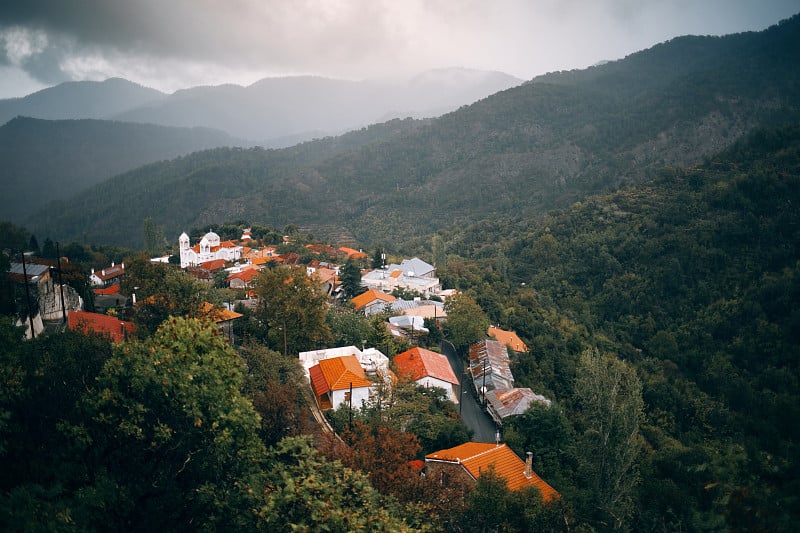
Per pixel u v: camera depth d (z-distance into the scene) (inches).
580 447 1363.2
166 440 700.7
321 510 662.5
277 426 1186.6
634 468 1393.9
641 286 4055.1
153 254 5049.2
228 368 792.3
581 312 4040.4
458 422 1609.3
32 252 4163.4
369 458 1007.6
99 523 655.8
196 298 1929.1
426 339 2645.2
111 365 747.4
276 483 733.9
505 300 3695.9
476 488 1072.2
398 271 3917.3
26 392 725.3
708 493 1200.2
